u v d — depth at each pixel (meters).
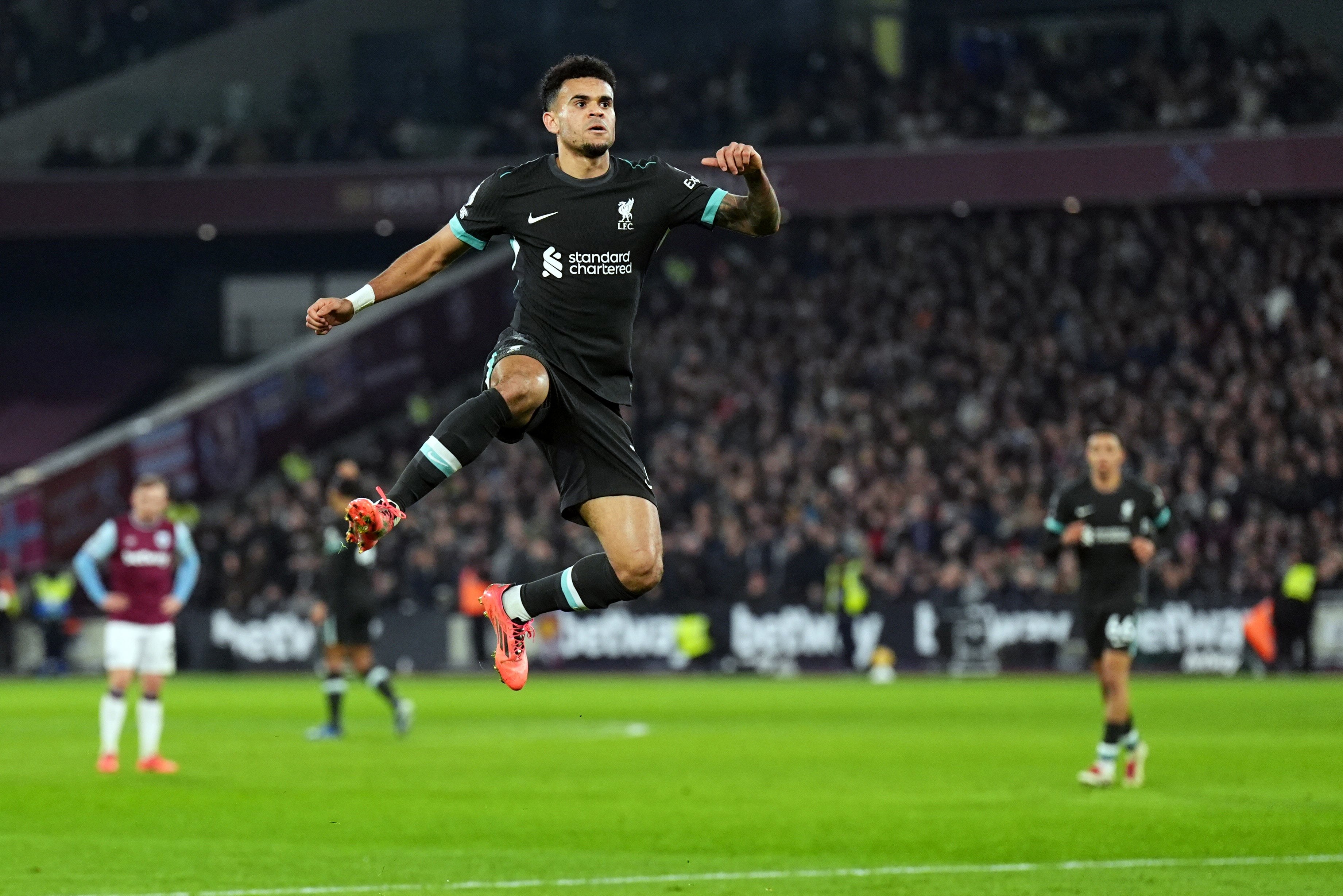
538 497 51.31
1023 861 13.46
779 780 19.69
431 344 60.53
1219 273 56.75
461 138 61.50
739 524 48.09
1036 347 55.03
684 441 53.44
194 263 65.12
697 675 46.47
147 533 20.95
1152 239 58.25
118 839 14.90
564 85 10.63
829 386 55.28
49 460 60.25
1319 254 56.84
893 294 57.78
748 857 13.77
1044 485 48.09
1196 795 17.97
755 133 60.56
